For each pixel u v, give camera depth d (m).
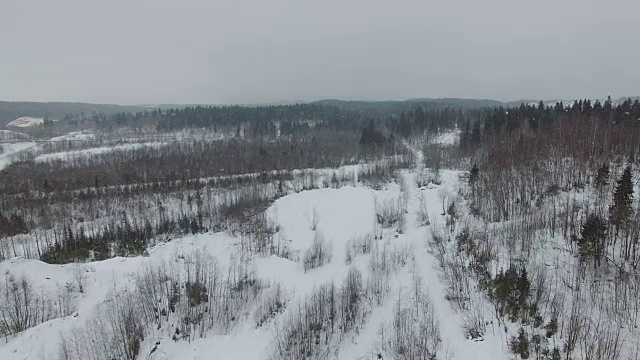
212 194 110.69
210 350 41.00
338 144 176.38
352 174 122.75
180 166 142.75
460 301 44.75
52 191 115.19
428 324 41.47
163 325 42.66
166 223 88.38
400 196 88.31
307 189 108.56
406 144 175.62
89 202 102.88
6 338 36.75
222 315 45.44
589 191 62.78
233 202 100.88
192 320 43.62
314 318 44.03
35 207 101.31
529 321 38.59
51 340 36.88
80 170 138.88
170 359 39.31
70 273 51.12
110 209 102.12
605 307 37.75
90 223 95.50
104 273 52.19
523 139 92.75
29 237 85.75
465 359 36.34
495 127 128.50
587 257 43.44
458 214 72.25
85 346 36.56
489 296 44.00
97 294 47.00
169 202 106.94
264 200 101.31
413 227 73.25
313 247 68.00
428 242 63.62
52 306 44.34
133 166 144.00
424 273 54.28
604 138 77.69
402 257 59.88
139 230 84.25
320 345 41.41
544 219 55.00
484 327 39.91
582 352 33.12
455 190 89.00
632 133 79.69
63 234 82.31
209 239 78.06
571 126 89.12
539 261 47.12
